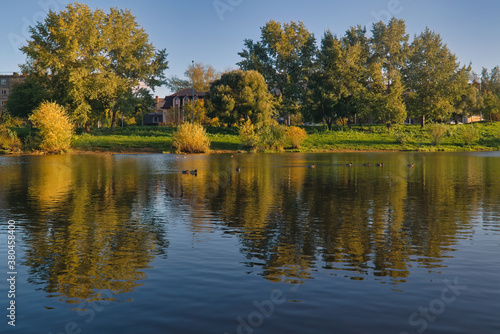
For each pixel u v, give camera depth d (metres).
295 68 92.25
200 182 24.94
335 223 13.10
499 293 7.24
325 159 49.09
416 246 10.33
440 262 9.02
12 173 30.64
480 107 103.50
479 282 7.77
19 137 66.69
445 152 66.56
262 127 72.12
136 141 69.00
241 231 12.00
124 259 9.27
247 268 8.64
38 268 8.67
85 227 12.54
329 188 22.09
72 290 7.46
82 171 32.47
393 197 18.83
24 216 14.26
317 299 7.02
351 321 6.21
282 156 55.94
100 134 75.00
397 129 88.56
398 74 88.62
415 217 14.07
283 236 11.38
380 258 9.31
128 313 6.53
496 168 35.16
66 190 21.17
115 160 46.62
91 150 63.25
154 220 13.61
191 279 7.99
